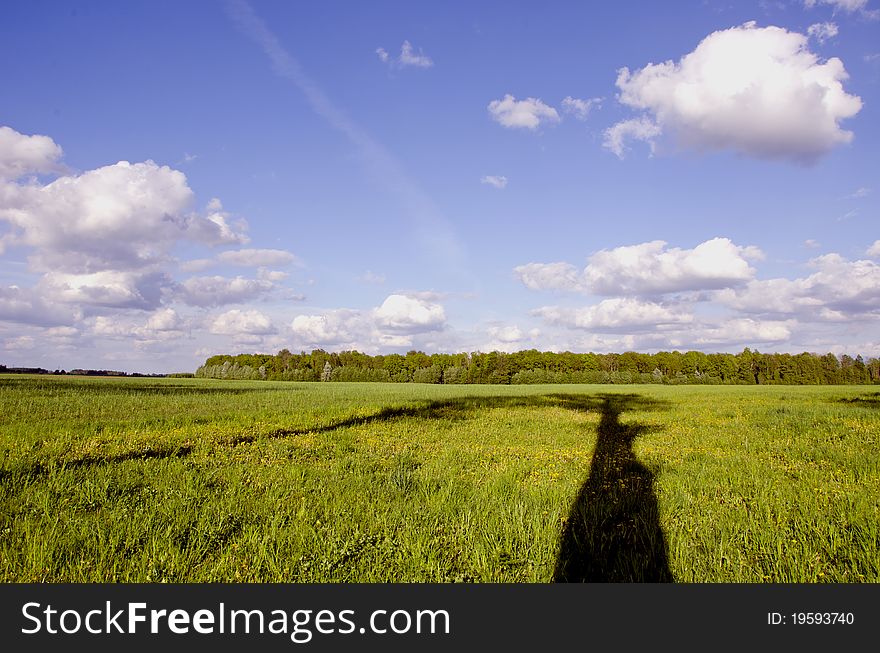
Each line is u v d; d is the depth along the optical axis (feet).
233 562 14.78
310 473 27.45
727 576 14.52
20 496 20.79
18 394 79.56
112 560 14.89
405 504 20.95
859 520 18.47
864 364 360.89
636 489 24.31
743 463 31.12
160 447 34.35
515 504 20.76
